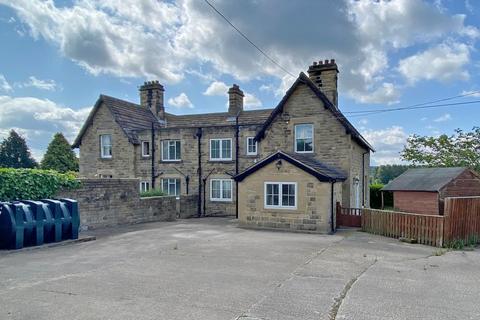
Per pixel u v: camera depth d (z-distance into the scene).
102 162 27.03
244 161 23.31
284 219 15.98
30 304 6.13
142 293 6.73
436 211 16.12
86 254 10.45
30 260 9.63
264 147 21.28
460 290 7.08
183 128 25.11
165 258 9.85
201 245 11.89
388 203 28.36
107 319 5.49
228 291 6.85
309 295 6.64
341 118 19.22
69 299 6.38
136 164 26.20
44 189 13.83
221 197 24.11
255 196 16.62
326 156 19.64
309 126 20.31
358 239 13.47
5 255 10.28
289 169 15.99
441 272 8.55
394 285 7.35
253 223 16.61
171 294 6.67
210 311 5.81
